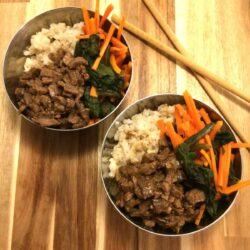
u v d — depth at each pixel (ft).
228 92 1.59
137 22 1.65
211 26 1.66
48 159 1.55
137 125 1.44
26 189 1.53
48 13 1.49
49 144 1.55
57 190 1.53
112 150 1.47
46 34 1.53
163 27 1.62
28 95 1.41
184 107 1.46
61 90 1.40
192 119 1.39
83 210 1.51
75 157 1.55
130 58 1.47
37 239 1.49
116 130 1.48
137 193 1.29
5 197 1.53
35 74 1.43
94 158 1.54
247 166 1.53
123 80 1.45
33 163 1.55
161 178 1.32
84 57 1.44
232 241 1.49
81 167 1.54
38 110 1.40
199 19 1.66
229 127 1.40
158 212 1.28
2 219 1.51
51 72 1.41
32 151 1.55
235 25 1.66
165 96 1.45
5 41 1.65
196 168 1.31
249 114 1.58
